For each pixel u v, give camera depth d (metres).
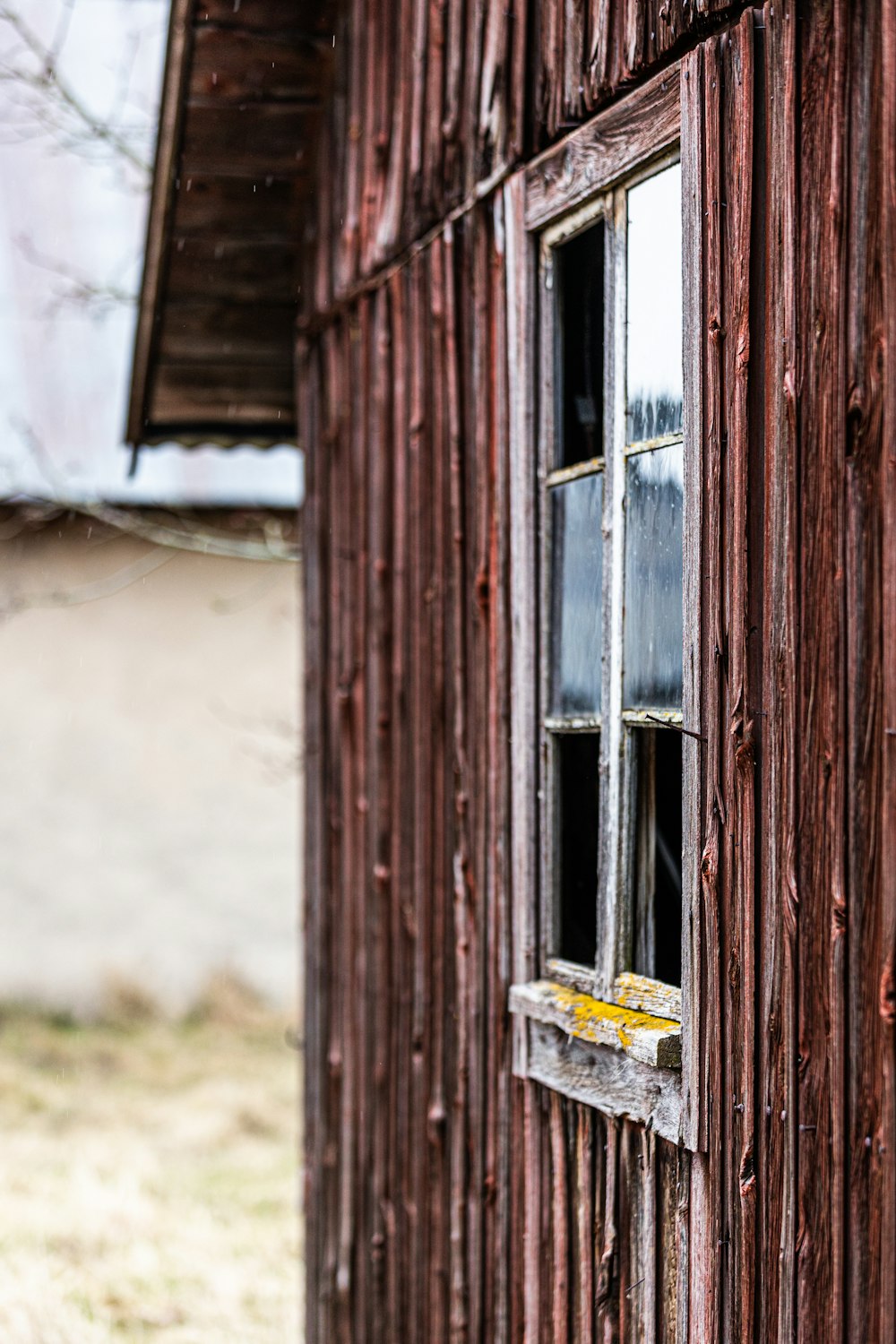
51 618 11.64
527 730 3.60
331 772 5.25
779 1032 2.58
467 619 4.04
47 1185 7.94
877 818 2.33
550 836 3.55
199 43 4.84
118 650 11.77
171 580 11.82
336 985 5.16
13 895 11.62
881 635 2.32
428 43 4.33
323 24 4.98
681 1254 2.90
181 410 6.64
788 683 2.56
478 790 3.94
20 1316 6.03
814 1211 2.48
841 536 2.42
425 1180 4.30
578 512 3.46
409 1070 4.43
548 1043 3.46
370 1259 4.75
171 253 5.55
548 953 3.54
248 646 11.92
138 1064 10.51
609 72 3.21
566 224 3.46
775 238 2.60
